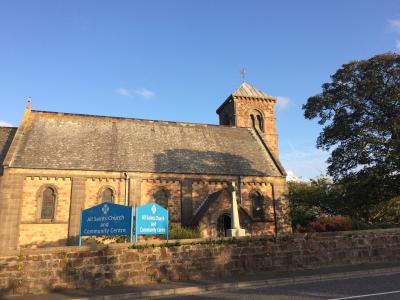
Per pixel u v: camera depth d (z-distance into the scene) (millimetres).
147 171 32125
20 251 15023
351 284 14000
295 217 39812
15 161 29000
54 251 15469
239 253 18562
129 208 17406
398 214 33625
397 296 10828
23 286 14734
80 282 15547
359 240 21234
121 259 16391
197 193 33375
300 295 12008
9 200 27594
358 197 28578
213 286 15016
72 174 29984
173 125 39875
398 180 26984
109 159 32312
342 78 27812
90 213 17859
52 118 35188
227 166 35750
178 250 17453
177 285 15430
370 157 26656
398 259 21781
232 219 22422
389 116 26281
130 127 37438
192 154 36188
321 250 20234
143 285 15773
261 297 12023
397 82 26219
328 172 29078
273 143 46625
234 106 46562
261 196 35281
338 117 27750
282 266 19188
